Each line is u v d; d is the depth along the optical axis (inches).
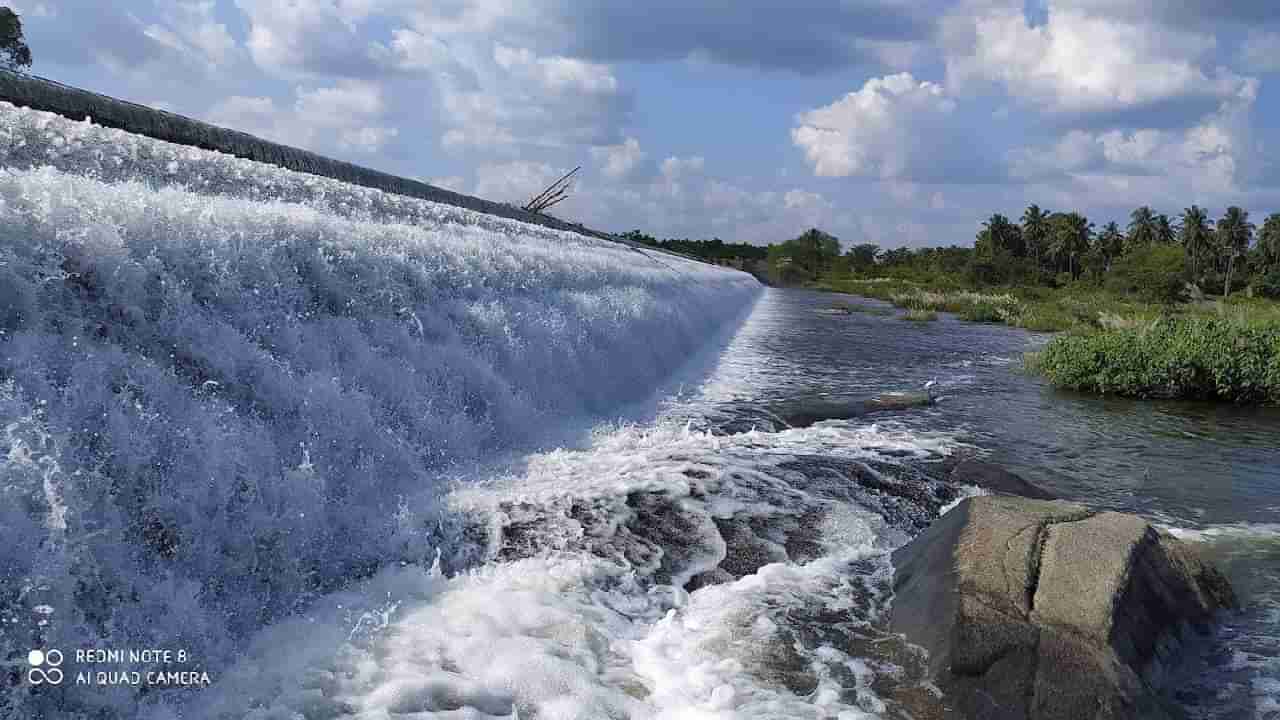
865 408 426.0
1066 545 174.6
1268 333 532.1
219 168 259.8
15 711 105.4
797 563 198.7
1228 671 166.4
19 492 111.0
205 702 122.3
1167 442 385.1
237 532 145.5
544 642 150.8
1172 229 3833.7
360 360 207.3
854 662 157.6
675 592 179.8
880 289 2586.1
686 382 480.4
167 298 154.9
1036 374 603.2
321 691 127.9
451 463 225.1
